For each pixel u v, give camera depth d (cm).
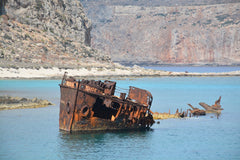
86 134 9925
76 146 9144
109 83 10144
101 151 8781
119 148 9094
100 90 9688
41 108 14638
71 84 9675
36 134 10156
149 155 8644
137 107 10319
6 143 9300
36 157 8256
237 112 15800
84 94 9512
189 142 9956
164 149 9206
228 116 14438
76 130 9800
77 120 9662
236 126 12181
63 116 9931
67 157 8350
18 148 8931
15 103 15312
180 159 8469
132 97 10912
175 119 13325
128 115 10356
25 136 9950
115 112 10262
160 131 11100
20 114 13138
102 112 10269
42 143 9300
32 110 14088
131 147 9225
